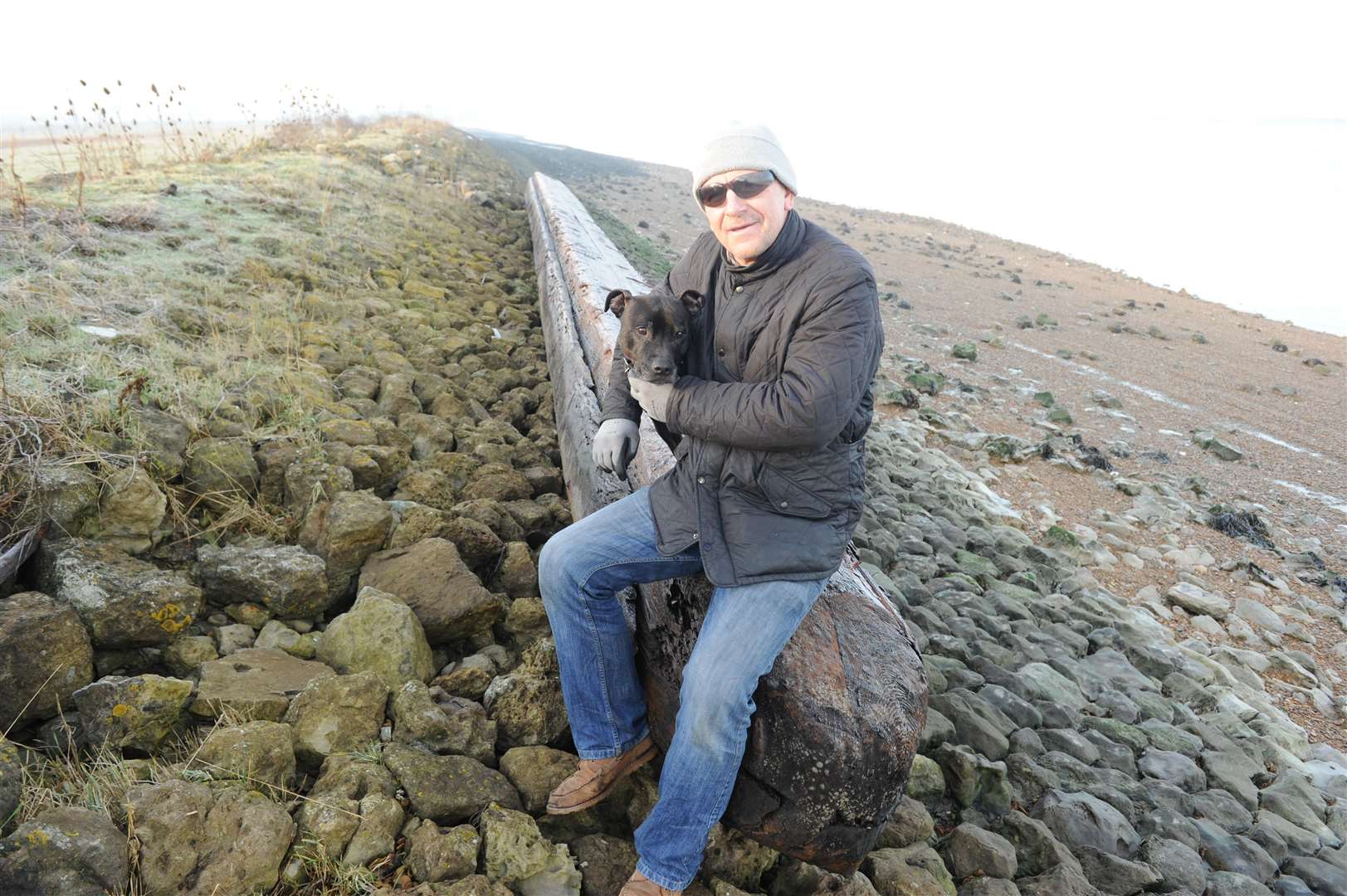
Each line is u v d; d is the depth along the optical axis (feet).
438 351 19.76
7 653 7.73
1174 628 16.21
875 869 8.36
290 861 6.97
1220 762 11.98
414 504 12.34
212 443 11.91
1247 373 38.81
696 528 7.20
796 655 7.41
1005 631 14.28
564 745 9.35
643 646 8.77
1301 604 17.75
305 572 10.10
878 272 54.29
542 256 28.81
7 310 13.57
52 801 6.88
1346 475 26.12
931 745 10.75
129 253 18.90
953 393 29.63
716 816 6.89
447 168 51.31
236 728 7.91
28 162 32.42
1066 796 10.37
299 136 44.91
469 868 7.22
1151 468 24.89
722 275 7.52
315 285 21.63
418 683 8.92
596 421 13.85
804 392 6.40
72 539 9.38
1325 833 10.92
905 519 18.26
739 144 6.59
